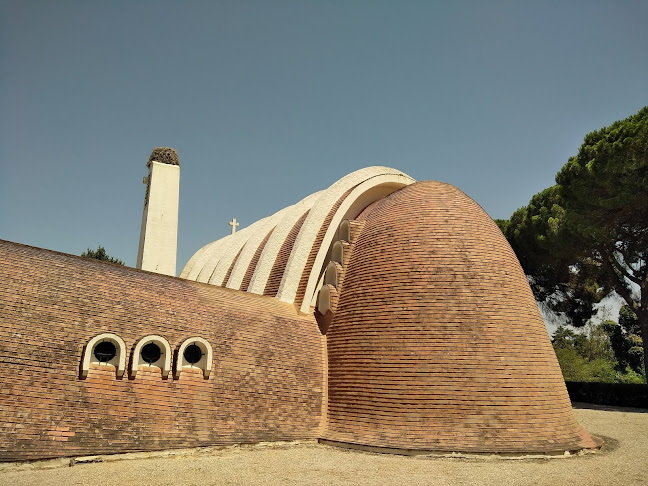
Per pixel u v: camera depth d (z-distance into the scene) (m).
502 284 14.76
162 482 9.39
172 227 24.48
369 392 14.01
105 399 11.39
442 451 12.24
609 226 24.12
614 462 12.14
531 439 12.63
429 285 14.53
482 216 16.81
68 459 10.27
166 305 13.62
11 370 10.34
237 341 14.32
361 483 9.75
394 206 17.28
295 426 14.26
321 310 17.03
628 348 40.75
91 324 11.84
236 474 10.28
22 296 11.24
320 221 19.16
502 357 13.46
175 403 12.44
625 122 23.58
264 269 19.55
